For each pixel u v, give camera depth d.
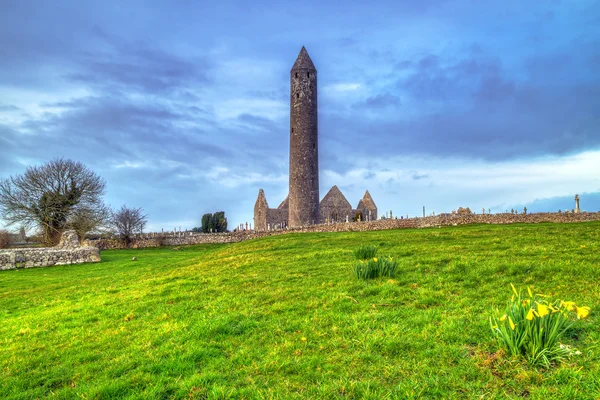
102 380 9.22
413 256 19.17
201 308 14.08
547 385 7.16
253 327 11.45
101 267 35.53
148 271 27.19
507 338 8.21
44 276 31.81
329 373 8.38
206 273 20.83
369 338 9.72
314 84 74.56
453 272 15.22
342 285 14.82
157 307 14.80
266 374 8.66
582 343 8.53
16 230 63.31
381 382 7.88
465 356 8.48
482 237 25.23
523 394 7.10
